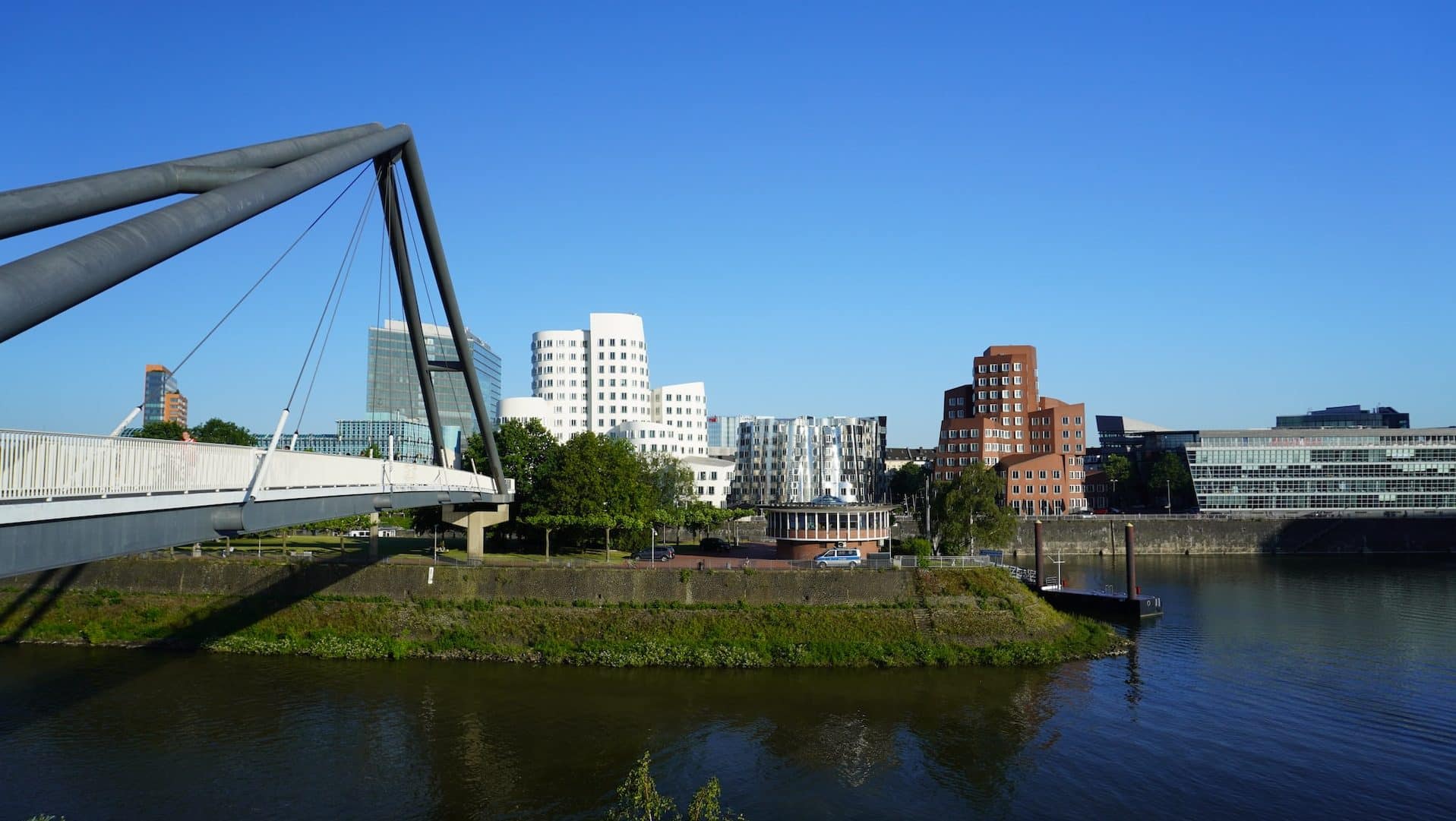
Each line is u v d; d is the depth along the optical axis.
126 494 22.77
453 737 53.25
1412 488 183.38
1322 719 56.69
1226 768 48.88
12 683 64.06
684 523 116.00
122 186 22.19
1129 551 91.19
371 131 43.22
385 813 43.28
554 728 54.88
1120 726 55.34
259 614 78.06
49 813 43.12
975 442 195.50
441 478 60.66
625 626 73.50
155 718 56.31
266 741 52.44
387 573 79.19
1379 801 44.69
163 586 81.94
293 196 28.77
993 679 65.62
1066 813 43.53
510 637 73.62
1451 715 57.41
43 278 15.20
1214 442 183.88
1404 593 107.94
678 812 43.03
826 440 149.50
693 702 59.94
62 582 82.56
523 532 103.12
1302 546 160.62
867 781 47.19
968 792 45.88
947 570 77.38
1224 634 81.88
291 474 33.84
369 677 65.62
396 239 61.09
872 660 69.31
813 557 94.75
